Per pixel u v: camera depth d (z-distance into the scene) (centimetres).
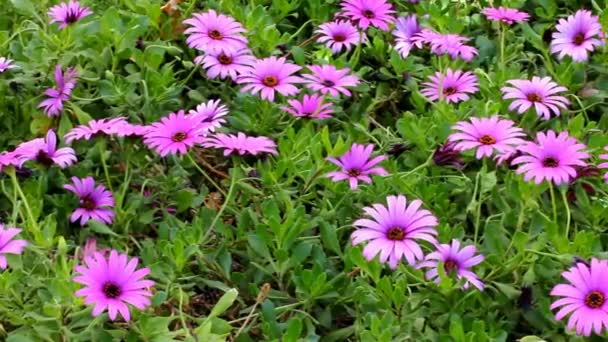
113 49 137
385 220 109
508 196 121
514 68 138
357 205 122
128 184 124
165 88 133
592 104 136
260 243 116
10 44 140
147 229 124
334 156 120
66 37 135
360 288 112
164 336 108
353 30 140
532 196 115
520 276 113
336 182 122
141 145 123
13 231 109
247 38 141
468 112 131
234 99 135
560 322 109
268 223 116
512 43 146
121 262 105
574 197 120
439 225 117
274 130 132
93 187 121
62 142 128
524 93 128
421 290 111
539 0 151
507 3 152
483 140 118
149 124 130
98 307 103
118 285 105
